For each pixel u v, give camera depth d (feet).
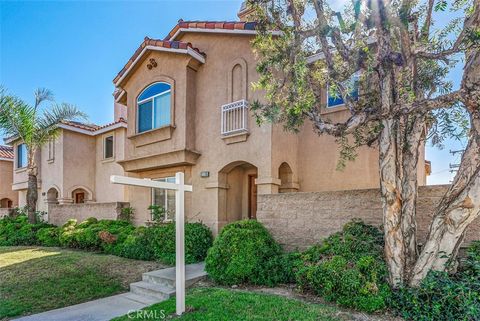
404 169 23.58
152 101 51.11
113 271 35.40
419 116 23.93
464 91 19.20
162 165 47.96
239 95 43.14
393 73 22.53
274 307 22.15
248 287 28.02
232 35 44.45
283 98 27.22
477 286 19.13
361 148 39.73
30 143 65.05
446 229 20.99
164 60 49.29
